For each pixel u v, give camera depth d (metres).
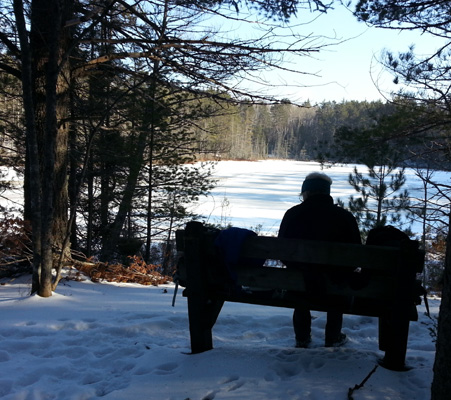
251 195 35.03
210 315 3.44
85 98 10.38
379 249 2.79
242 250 3.05
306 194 3.44
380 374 2.89
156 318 4.67
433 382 2.40
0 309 5.33
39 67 7.45
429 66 7.83
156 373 3.07
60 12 5.70
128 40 7.03
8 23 7.85
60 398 2.85
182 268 3.37
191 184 13.38
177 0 7.25
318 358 3.20
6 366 3.33
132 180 12.56
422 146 9.67
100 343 3.93
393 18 5.50
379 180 11.20
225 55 7.41
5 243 8.23
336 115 113.38
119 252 13.35
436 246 11.79
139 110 10.54
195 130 12.80
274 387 2.77
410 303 2.80
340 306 3.11
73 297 6.13
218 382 2.86
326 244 2.87
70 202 12.00
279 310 5.50
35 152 5.95
